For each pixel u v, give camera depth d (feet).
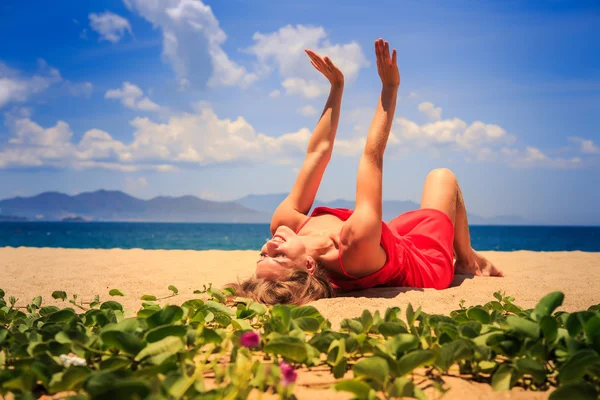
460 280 13.34
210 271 16.40
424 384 5.25
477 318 7.30
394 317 6.91
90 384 3.96
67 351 5.58
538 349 5.34
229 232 288.92
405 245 11.96
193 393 4.25
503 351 5.54
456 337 5.89
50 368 5.00
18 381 4.60
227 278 14.76
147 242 128.57
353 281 11.03
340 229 11.28
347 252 10.44
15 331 6.51
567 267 17.74
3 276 14.48
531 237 253.03
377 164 10.60
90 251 24.76
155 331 5.55
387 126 10.78
